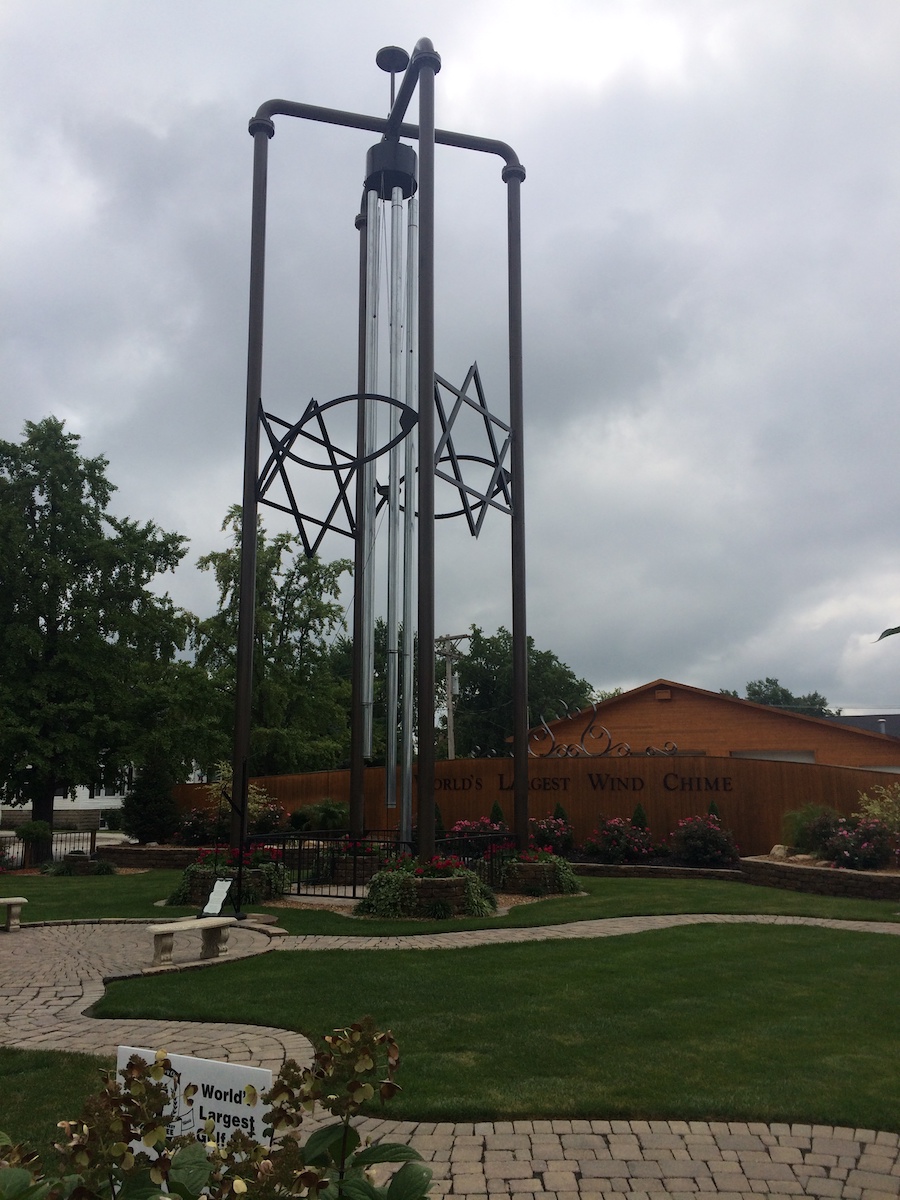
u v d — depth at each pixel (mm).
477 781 23266
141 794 24125
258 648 32125
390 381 16938
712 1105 5152
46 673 23828
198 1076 3086
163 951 9195
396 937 10789
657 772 21562
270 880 13914
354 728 17156
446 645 40844
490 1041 6453
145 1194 2332
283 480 15641
